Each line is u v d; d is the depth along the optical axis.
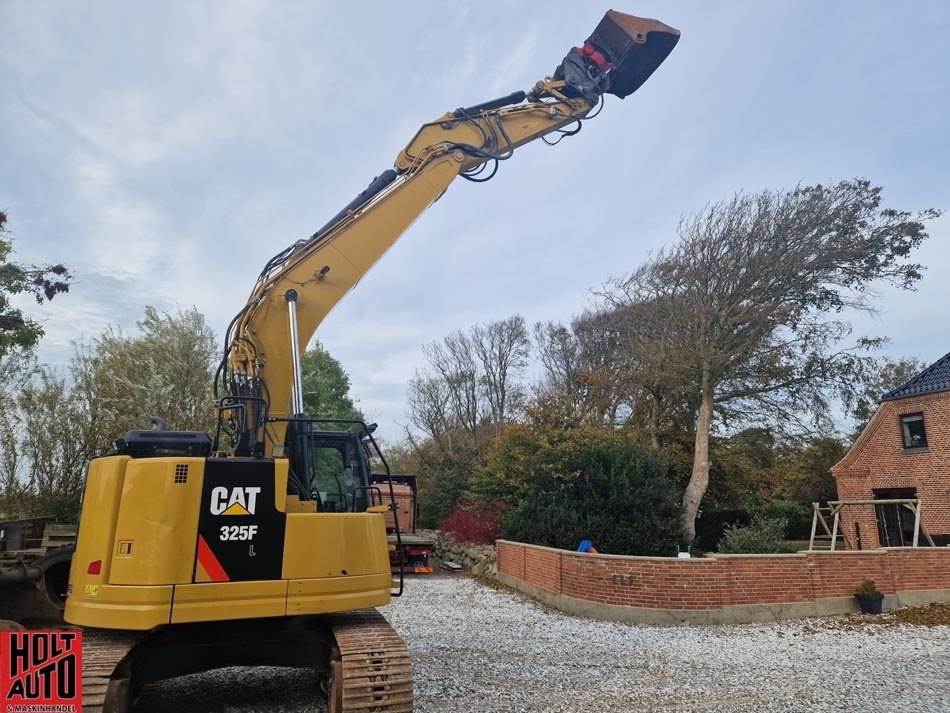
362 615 5.80
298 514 5.21
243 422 6.10
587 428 16.42
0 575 7.12
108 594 4.69
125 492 4.91
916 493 20.64
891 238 19.73
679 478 21.70
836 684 7.03
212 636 5.38
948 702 6.37
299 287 6.91
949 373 20.72
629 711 6.05
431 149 8.08
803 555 11.51
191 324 21.89
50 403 19.61
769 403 21.22
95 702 4.41
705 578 10.82
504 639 9.25
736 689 6.82
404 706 4.79
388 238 7.48
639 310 22.41
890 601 12.06
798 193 20.34
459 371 39.28
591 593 11.18
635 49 9.03
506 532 15.85
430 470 29.00
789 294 20.50
